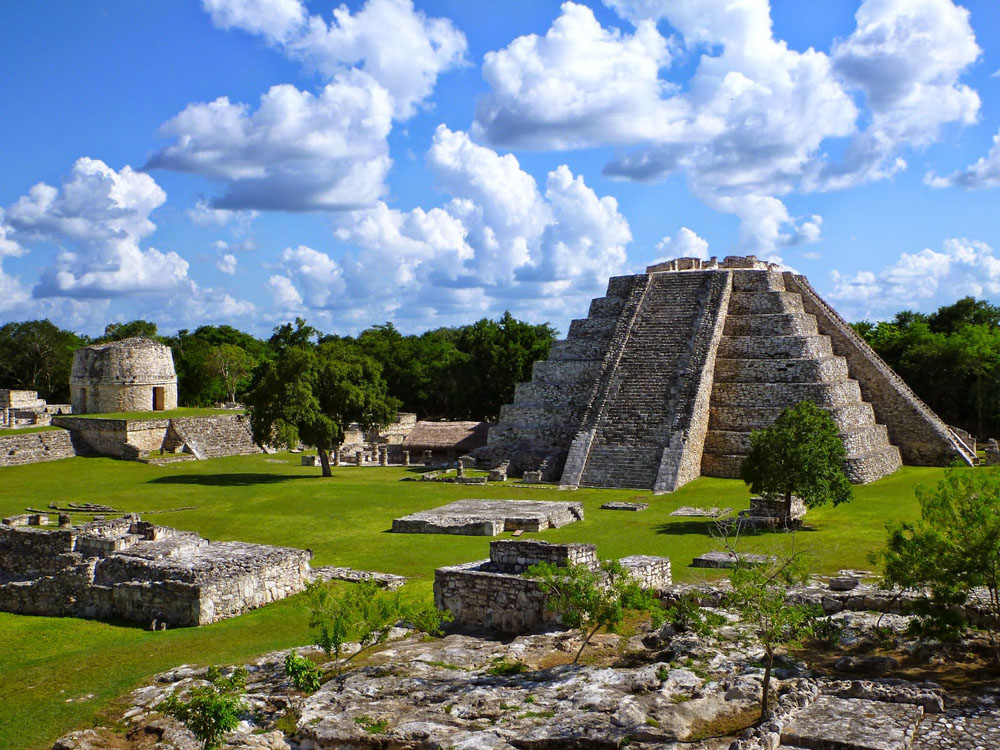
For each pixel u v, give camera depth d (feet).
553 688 47.96
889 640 55.01
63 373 315.99
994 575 49.37
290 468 190.39
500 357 269.64
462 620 66.03
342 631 55.47
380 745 42.14
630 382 176.45
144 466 185.06
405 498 142.51
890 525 55.52
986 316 278.05
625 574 60.08
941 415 226.17
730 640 56.18
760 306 188.34
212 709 43.11
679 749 39.17
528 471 166.09
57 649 68.64
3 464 178.91
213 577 75.72
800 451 105.09
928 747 38.09
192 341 345.10
